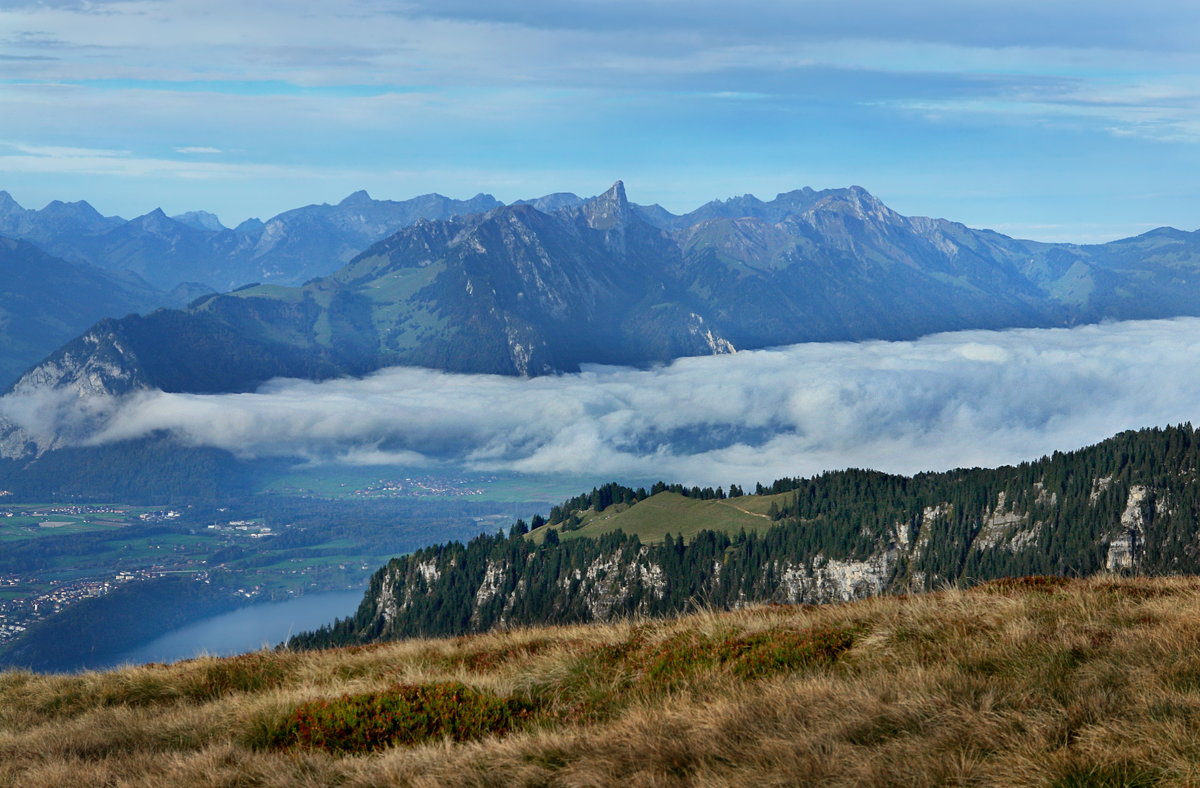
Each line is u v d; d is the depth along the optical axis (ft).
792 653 59.52
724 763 41.01
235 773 48.96
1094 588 68.44
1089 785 35.04
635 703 55.06
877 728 42.55
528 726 55.62
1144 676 44.91
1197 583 70.08
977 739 39.68
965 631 58.34
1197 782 33.76
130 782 49.44
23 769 55.83
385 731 56.70
